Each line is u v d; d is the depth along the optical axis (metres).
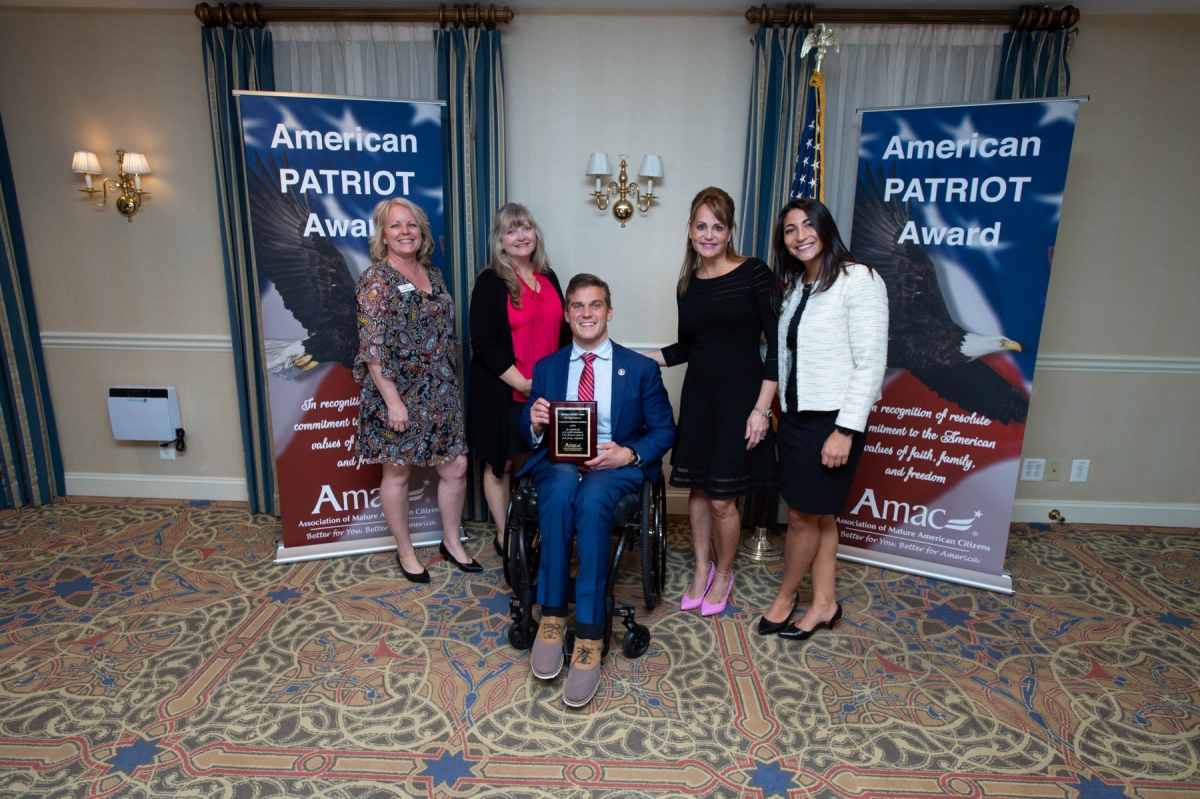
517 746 1.68
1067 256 2.88
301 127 2.38
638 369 2.15
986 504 2.50
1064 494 3.13
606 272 2.98
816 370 1.90
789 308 1.99
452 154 2.80
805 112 2.71
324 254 2.49
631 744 1.69
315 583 2.49
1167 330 2.93
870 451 2.65
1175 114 2.73
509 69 2.80
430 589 2.46
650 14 2.75
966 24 2.68
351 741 1.69
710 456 2.10
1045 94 2.66
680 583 2.55
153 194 2.97
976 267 2.40
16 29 2.83
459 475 2.52
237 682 1.90
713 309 2.05
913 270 2.49
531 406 2.15
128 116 2.90
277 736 1.70
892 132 2.43
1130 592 2.50
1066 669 2.02
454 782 1.56
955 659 2.06
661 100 2.82
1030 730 1.75
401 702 1.83
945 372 2.50
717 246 2.00
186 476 3.24
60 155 2.95
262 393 3.00
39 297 3.09
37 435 3.12
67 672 1.93
